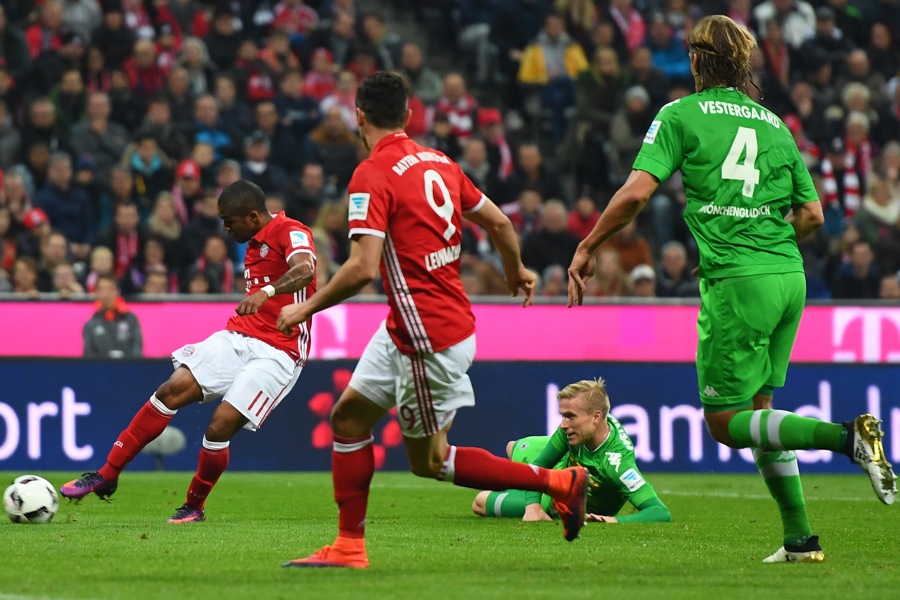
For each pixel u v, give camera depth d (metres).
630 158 66.25
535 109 71.94
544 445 29.55
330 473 48.47
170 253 56.16
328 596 16.73
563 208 58.91
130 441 28.56
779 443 19.64
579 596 16.86
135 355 48.97
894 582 18.47
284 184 61.06
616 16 73.31
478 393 50.22
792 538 21.00
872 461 18.64
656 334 52.22
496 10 74.25
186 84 63.09
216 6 68.31
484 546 23.25
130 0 66.81
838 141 67.81
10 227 54.62
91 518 29.23
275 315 29.05
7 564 20.14
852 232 61.62
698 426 50.91
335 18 70.19
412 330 18.64
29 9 66.00
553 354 51.78
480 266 56.31
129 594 16.92
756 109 20.95
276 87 65.81
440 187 19.02
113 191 58.59
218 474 28.64
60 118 61.09
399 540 24.36
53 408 47.66
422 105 67.44
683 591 17.42
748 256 20.31
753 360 20.36
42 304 48.78
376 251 18.34
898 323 52.78
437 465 19.31
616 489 28.70
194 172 58.91
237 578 18.48
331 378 49.62
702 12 75.56
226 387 28.94
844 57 73.88
